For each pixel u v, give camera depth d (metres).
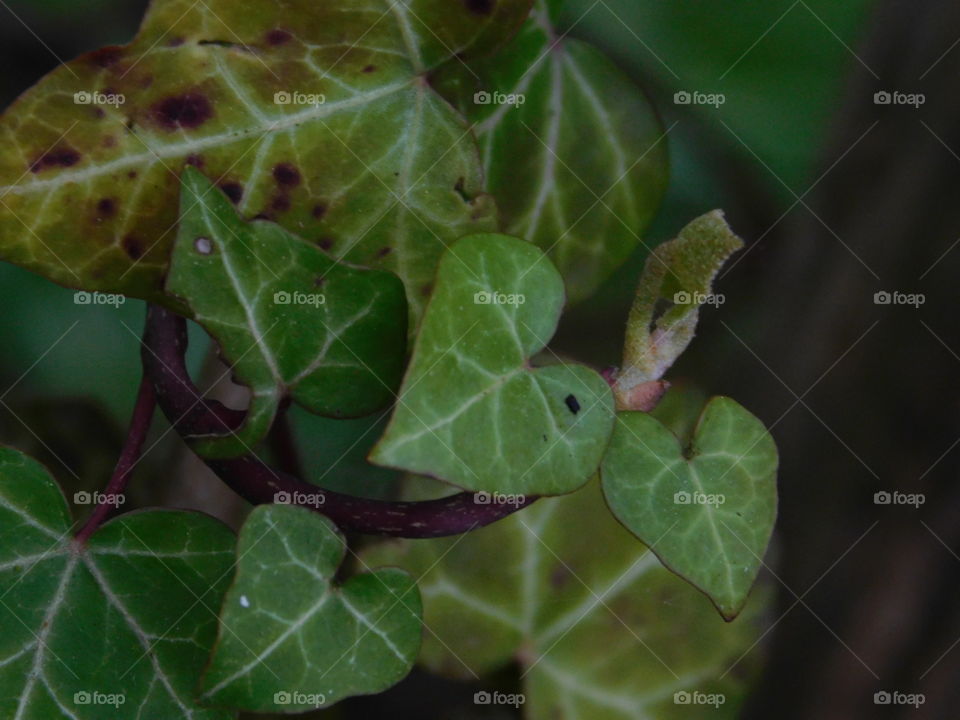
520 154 0.34
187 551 0.31
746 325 0.38
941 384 0.37
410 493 0.36
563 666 0.35
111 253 0.31
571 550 0.36
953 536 0.37
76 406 0.37
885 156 0.38
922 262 0.37
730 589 0.31
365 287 0.30
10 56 0.37
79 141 0.31
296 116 0.31
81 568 0.31
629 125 0.34
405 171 0.32
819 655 0.37
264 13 0.31
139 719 0.30
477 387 0.29
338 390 0.30
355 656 0.30
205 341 0.36
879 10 0.38
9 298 0.37
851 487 0.37
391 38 0.31
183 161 0.31
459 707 0.36
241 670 0.29
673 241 0.31
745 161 0.38
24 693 0.30
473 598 0.35
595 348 0.38
